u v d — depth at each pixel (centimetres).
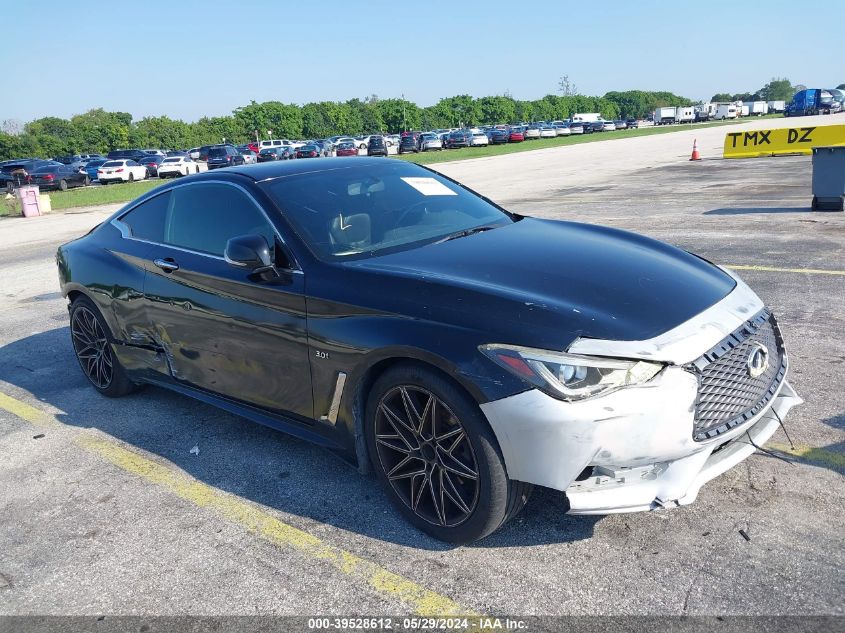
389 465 314
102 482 380
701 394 267
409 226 376
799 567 266
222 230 392
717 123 8388
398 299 301
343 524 322
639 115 19088
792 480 323
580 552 287
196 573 295
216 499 353
